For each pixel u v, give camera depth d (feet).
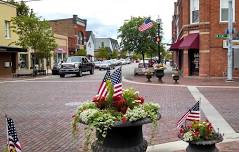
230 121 38.32
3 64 128.36
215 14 97.45
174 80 91.35
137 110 18.88
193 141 22.88
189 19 105.19
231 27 87.35
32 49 136.46
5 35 131.85
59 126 37.09
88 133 18.83
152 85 81.71
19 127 36.88
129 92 20.67
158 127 35.60
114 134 19.07
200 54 99.45
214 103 51.16
